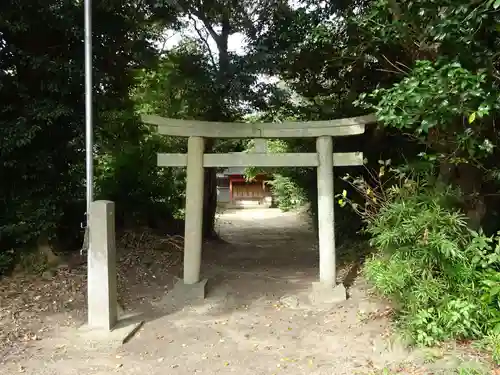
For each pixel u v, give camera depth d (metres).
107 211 4.70
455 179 5.00
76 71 5.91
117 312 5.17
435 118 3.53
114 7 6.50
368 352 4.15
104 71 6.77
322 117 7.81
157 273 6.77
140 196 8.87
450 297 3.89
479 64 3.61
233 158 6.07
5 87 5.75
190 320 5.17
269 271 7.48
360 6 6.17
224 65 6.59
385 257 4.51
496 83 3.59
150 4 6.74
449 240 4.00
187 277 5.99
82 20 6.12
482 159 4.68
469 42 3.52
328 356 4.14
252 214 20.31
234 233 13.59
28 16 5.83
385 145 7.00
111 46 6.74
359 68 6.80
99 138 6.49
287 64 6.98
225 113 7.67
